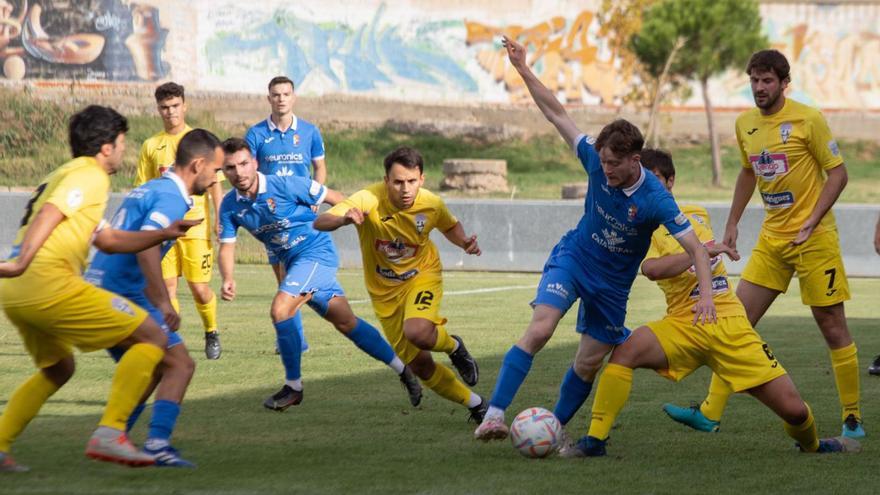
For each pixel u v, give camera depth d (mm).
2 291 9500
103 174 9641
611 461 10461
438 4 64250
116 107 57625
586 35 64750
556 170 58969
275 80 18844
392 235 12430
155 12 59531
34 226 9172
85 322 9477
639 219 10352
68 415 12367
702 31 58125
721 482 9648
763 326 20859
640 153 10312
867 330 20453
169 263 17328
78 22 58062
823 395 14227
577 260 10859
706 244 10836
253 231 14164
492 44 64500
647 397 13945
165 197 10156
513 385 10445
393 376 15398
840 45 66062
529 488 9312
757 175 12914
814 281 12461
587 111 64688
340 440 11328
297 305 13148
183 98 18297
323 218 12141
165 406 9984
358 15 63344
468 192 52250
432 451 10828
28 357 16859
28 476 9430
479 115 64188
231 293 14633
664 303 24438
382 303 12727
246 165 13641
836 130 65250
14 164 50500
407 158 12109
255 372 15656
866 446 11391
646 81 63969
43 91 57312
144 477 9461
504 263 31016
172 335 10242
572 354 17469
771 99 12555
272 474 9703
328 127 60625
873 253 29859
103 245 9773
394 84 63750
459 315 22031
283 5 62250
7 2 57375
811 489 9430
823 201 12258
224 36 61219
